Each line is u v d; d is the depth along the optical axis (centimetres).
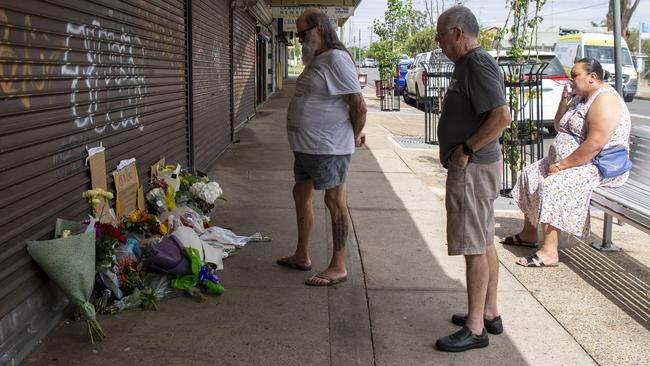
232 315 395
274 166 905
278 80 2988
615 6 529
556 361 348
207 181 624
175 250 425
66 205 381
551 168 493
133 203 498
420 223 619
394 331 381
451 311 411
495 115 327
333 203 442
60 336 355
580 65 483
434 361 345
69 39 380
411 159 1009
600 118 471
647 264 507
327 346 359
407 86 2295
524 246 548
